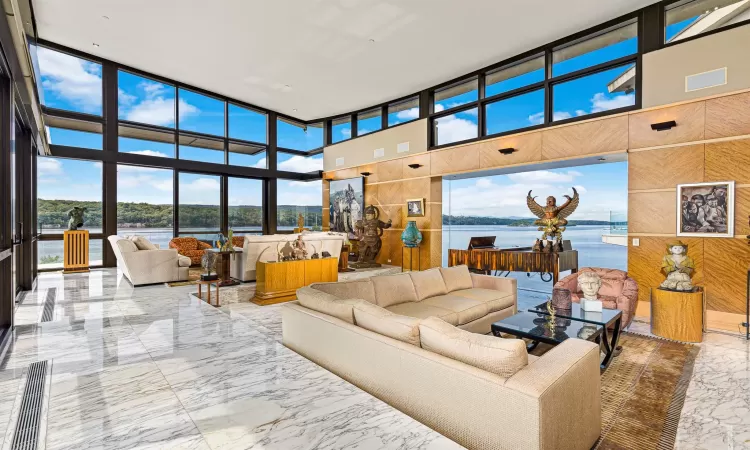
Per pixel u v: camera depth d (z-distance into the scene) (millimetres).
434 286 4254
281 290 5230
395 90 8570
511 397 1549
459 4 5172
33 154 6355
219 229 9789
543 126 6266
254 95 9234
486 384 1641
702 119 4633
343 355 2496
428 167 8281
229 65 7449
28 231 5637
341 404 2119
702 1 4773
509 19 5527
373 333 2299
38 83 4133
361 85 8305
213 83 8516
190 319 4203
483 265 5855
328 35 6121
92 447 1723
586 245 6348
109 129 7832
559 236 5707
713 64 4574
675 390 2717
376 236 8734
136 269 6043
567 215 5746
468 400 1712
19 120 5121
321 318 2727
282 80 8148
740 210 4367
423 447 1682
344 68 7406
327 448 1686
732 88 4441
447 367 1804
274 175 10672
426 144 8336
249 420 1955
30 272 5680
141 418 1993
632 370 3090
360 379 2355
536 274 6844
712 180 4555
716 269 4504
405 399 2033
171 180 8938
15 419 1993
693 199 4672
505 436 1577
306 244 6598
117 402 2186
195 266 8227
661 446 2025
